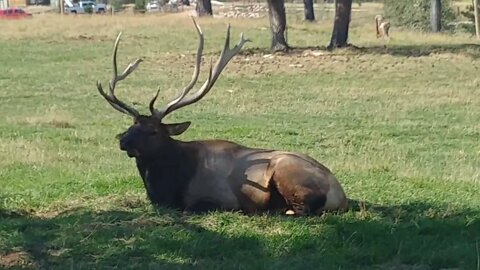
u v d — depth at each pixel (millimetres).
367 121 20172
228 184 9172
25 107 21938
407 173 12797
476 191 11125
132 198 9938
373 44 36188
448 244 8086
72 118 19859
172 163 9305
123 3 82500
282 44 32781
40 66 30516
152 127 9250
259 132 18094
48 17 46781
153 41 36938
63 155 14586
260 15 57562
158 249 7848
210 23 42906
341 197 9070
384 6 54969
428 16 50812
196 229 8492
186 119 20094
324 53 31859
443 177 12555
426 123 19922
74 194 10539
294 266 7379
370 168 13156
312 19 52312
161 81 27094
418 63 30125
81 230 8391
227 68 29266
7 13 57562
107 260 7594
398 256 7734
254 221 8719
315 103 23172
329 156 15141
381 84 26578
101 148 15633
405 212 9383
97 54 33500
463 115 21266
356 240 8156
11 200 10133
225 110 21812
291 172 8898
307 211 8875
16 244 8008
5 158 14117
